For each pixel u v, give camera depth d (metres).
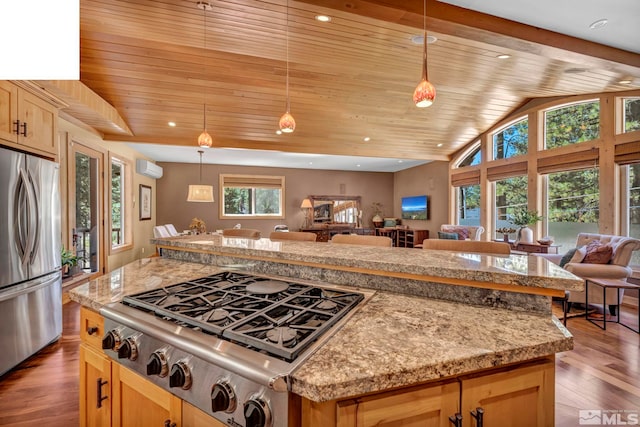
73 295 1.26
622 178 4.18
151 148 6.15
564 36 2.78
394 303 1.08
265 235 8.43
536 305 0.99
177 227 7.81
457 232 6.28
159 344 0.93
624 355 2.50
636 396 1.97
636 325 3.18
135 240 6.37
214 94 4.36
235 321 0.90
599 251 3.53
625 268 3.38
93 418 1.23
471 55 3.36
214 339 0.83
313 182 8.85
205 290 1.27
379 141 6.23
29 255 2.37
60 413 1.82
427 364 0.67
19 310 2.29
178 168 7.84
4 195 2.17
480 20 2.49
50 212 2.64
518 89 4.42
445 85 4.27
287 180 8.63
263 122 5.21
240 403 0.72
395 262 1.24
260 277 1.50
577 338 2.83
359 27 2.84
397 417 0.68
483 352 0.72
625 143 4.06
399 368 0.65
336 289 1.24
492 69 3.71
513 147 5.61
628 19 2.53
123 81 3.95
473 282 1.07
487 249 1.71
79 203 4.40
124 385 1.08
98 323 1.21
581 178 4.61
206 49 3.41
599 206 4.34
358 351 0.72
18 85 2.35
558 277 0.96
